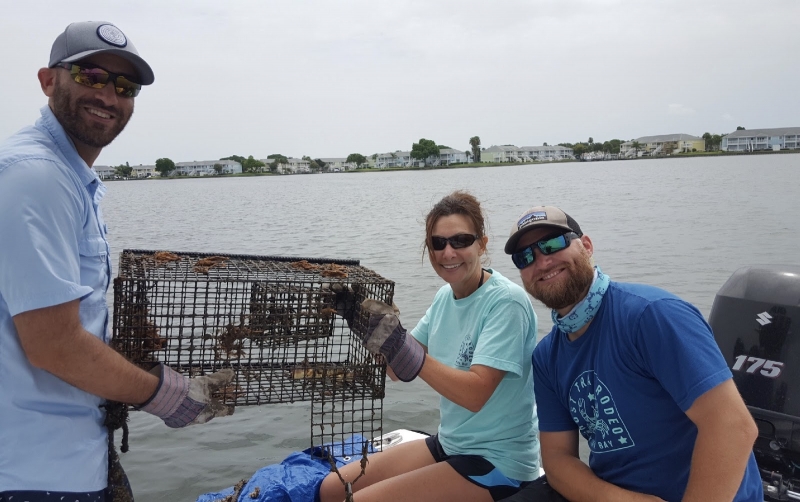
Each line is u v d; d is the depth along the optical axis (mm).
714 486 1089
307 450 1952
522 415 1541
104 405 1155
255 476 1806
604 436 1282
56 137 1082
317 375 1521
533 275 1275
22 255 946
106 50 1045
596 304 1256
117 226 12250
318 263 1939
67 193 1018
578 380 1308
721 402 1103
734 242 7324
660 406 1208
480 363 1461
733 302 1595
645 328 1182
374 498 1473
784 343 1495
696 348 1133
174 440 2537
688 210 11594
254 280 1477
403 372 1354
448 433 1600
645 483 1241
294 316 1496
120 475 1225
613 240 7965
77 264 1033
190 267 1632
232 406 1245
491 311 1526
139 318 1385
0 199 952
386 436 2150
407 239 8969
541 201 15719
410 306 4582
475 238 1561
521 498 1395
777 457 1481
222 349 1460
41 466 1023
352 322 1582
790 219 9359
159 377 1142
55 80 1069
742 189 16984
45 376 1034
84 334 1008
